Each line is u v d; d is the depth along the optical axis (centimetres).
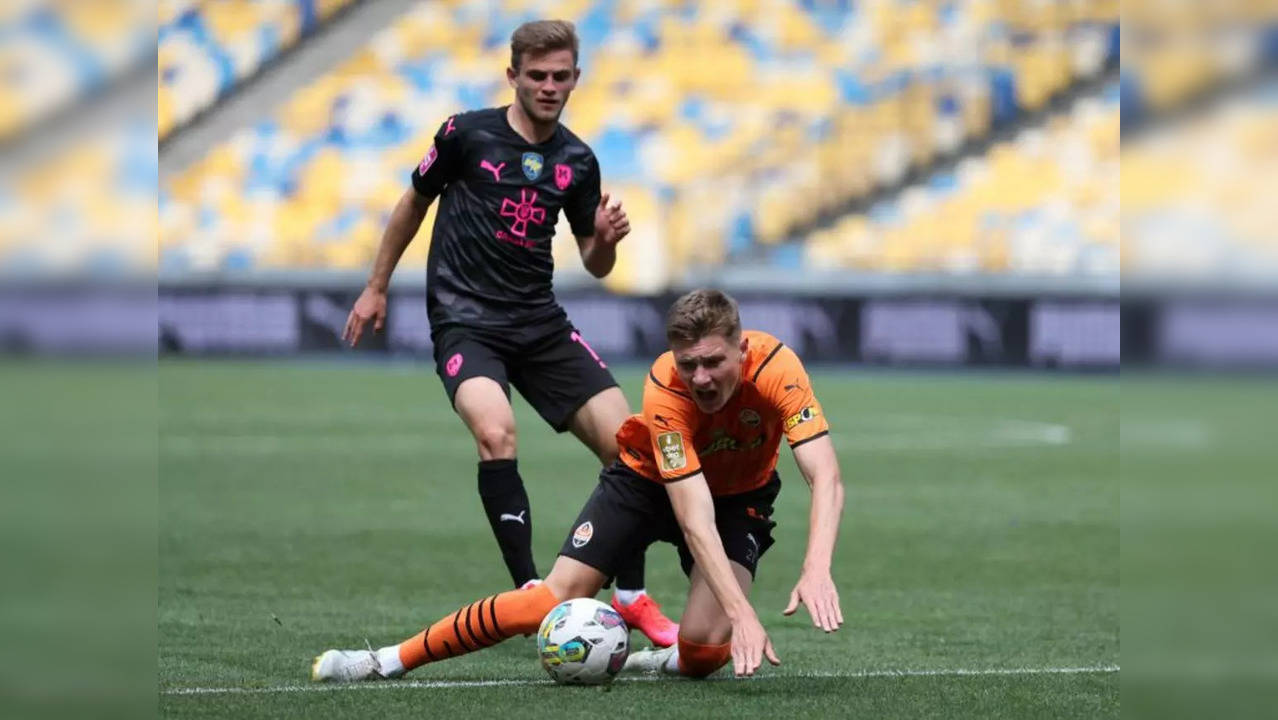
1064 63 8600
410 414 5519
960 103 8550
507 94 8744
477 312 2170
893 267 8125
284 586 2523
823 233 8194
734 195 8262
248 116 8638
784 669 1844
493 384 2086
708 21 8956
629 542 1784
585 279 7712
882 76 8694
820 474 1638
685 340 1552
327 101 8688
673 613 2355
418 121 8669
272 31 8819
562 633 1672
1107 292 7369
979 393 6600
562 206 2241
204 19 8781
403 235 2241
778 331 7444
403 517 3341
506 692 1642
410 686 1680
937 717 1538
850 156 8438
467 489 3788
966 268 8106
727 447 1741
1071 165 8344
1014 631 2178
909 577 2702
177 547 2917
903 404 6150
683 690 1666
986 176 8356
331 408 5694
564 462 4425
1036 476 4178
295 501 3566
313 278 7688
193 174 8444
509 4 9012
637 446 1781
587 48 8906
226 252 8262
